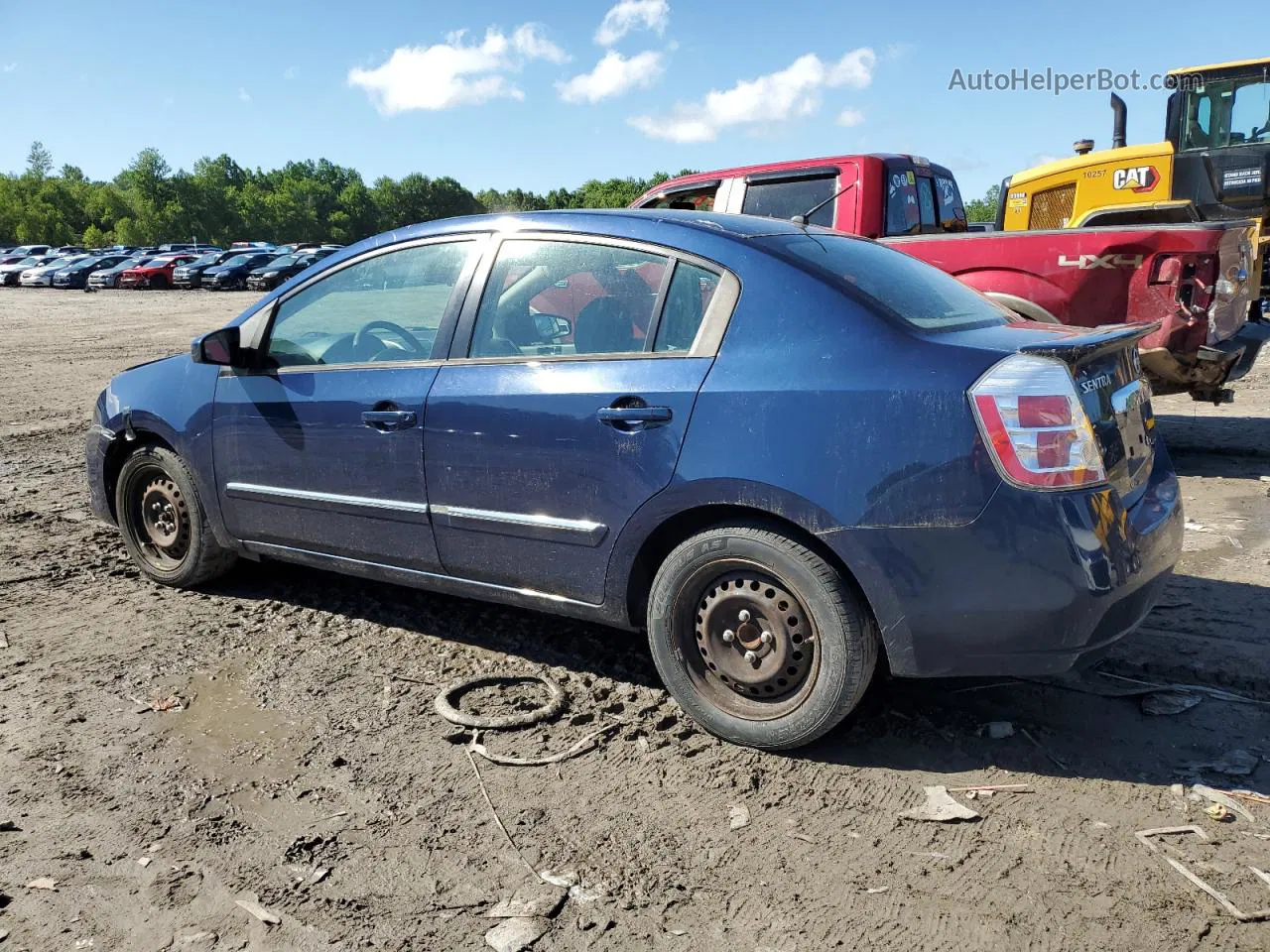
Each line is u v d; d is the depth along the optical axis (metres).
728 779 3.10
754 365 3.16
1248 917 2.39
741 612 3.24
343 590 4.85
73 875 2.69
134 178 141.75
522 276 3.73
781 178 8.60
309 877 2.67
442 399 3.73
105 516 5.16
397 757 3.29
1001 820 2.83
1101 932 2.37
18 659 4.09
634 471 3.30
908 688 3.63
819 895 2.54
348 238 175.00
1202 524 5.51
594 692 3.71
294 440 4.18
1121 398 3.23
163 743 3.39
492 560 3.72
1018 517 2.82
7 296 46.69
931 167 9.45
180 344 20.59
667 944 2.38
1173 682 3.62
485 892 2.60
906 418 2.91
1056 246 6.54
